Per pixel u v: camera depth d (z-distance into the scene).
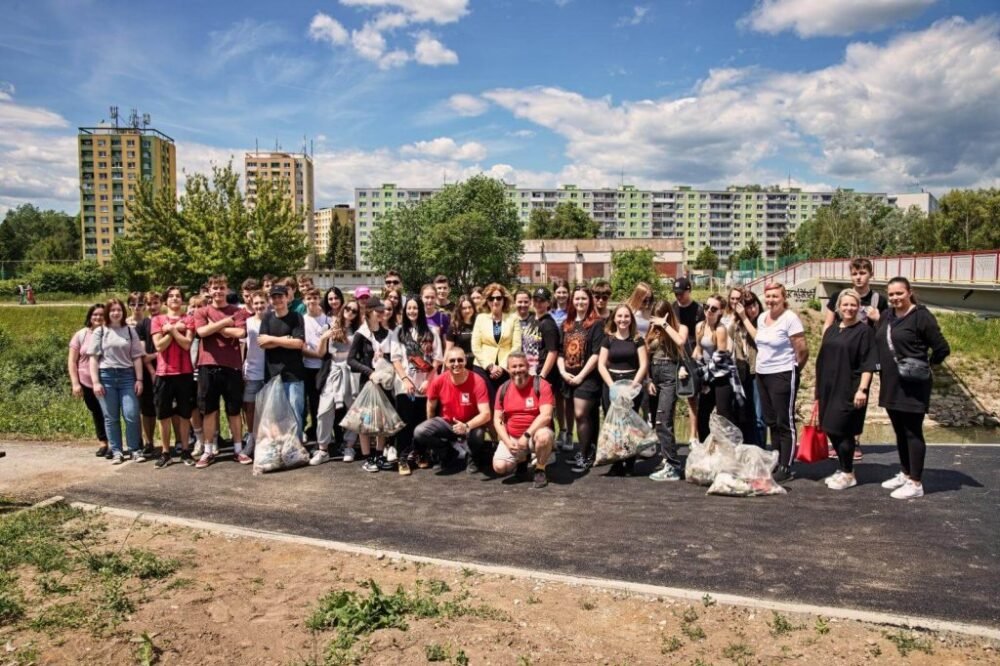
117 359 7.92
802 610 4.03
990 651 3.60
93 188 109.75
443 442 7.13
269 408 7.54
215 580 4.68
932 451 7.99
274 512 6.12
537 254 83.12
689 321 7.54
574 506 6.09
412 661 3.63
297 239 41.28
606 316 7.34
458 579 4.65
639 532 5.40
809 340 27.27
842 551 4.91
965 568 4.58
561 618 4.06
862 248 77.31
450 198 59.44
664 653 3.66
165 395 7.70
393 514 6.00
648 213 135.50
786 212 137.88
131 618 4.12
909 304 5.90
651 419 7.38
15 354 19.05
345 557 5.09
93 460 8.16
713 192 136.38
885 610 4.02
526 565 4.84
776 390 6.64
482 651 3.71
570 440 8.16
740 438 6.57
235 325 7.82
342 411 8.16
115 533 5.65
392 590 4.48
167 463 7.80
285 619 4.12
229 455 8.25
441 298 7.96
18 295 50.22
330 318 8.25
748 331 7.39
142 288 48.12
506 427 6.92
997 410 19.55
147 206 40.25
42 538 5.43
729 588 4.37
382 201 121.75
